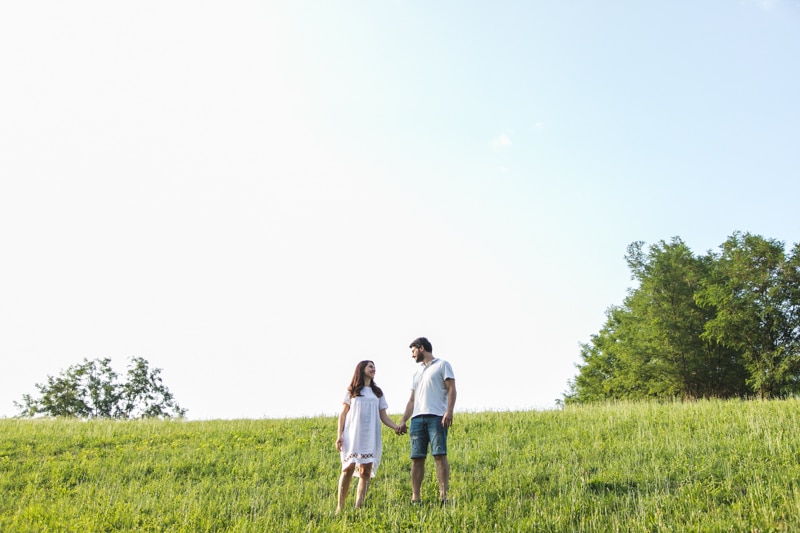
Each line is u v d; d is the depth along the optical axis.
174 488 9.28
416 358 8.26
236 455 11.73
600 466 9.34
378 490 8.68
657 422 12.98
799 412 12.64
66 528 6.91
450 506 7.36
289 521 7.17
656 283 38.09
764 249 34.84
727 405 15.12
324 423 15.71
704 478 8.19
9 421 17.05
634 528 6.34
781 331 34.78
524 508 7.40
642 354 37.47
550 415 15.19
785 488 7.30
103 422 17.02
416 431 7.88
